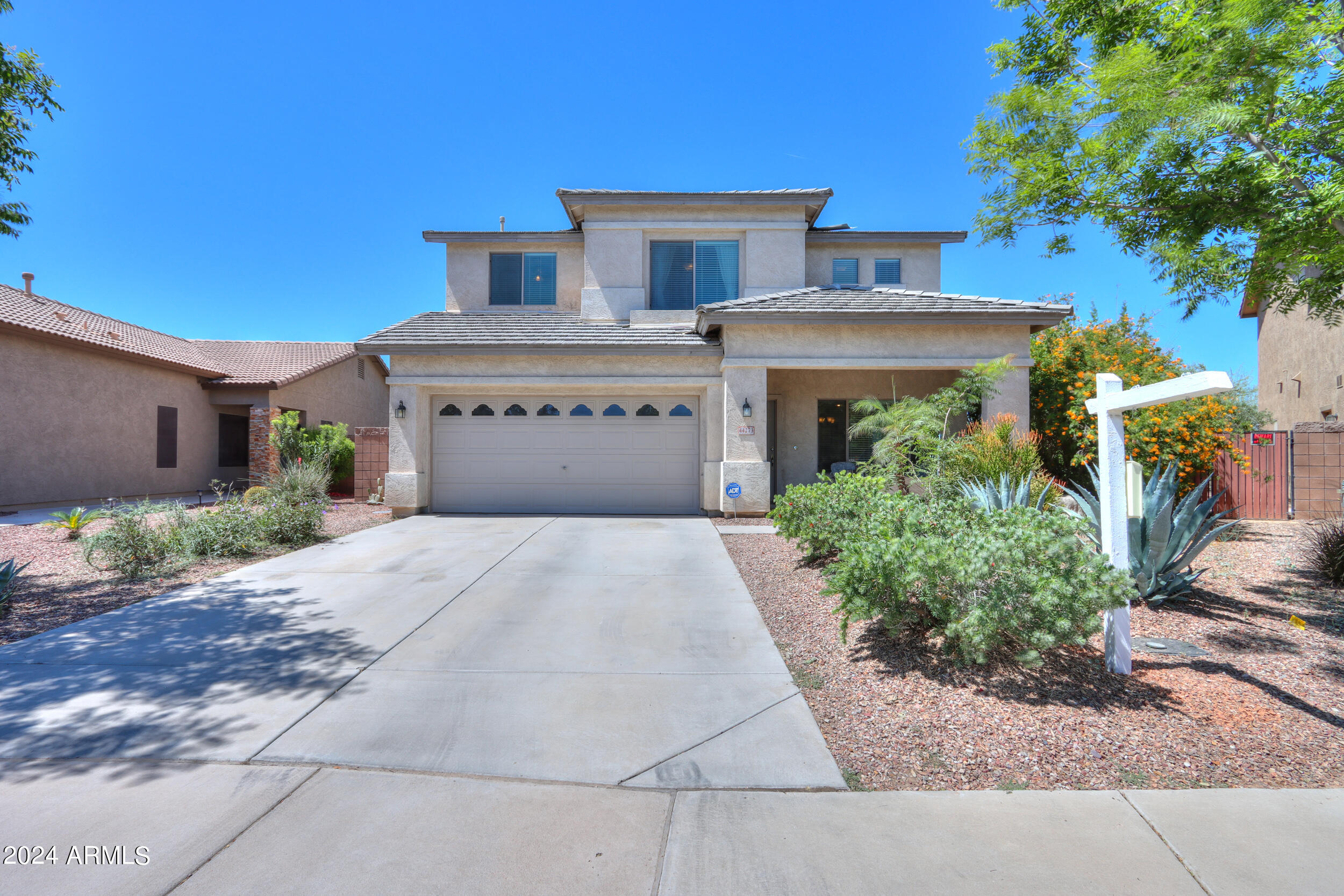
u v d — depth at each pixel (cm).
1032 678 444
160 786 336
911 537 475
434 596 701
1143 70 483
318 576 787
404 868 273
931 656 484
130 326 1992
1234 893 254
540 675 489
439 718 416
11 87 717
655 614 639
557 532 1104
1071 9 551
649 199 1471
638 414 1359
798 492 824
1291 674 453
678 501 1353
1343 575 668
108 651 534
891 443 1116
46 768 354
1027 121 560
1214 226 531
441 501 1368
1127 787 329
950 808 315
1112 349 1244
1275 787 327
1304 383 1733
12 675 482
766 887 261
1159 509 594
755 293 1483
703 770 353
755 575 790
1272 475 1164
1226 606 605
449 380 1314
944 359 1226
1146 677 449
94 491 1584
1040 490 909
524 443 1365
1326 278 543
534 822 306
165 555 848
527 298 1593
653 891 260
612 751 374
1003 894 255
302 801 323
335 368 2247
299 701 440
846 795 328
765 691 457
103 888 262
